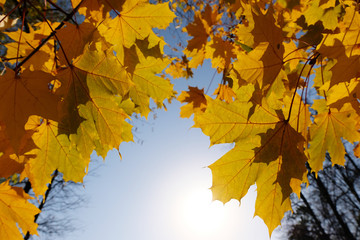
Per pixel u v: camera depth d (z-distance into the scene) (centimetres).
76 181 50
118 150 46
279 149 44
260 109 43
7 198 48
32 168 48
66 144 48
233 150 43
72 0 43
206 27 90
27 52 45
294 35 58
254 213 45
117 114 45
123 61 45
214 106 42
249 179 44
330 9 44
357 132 49
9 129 34
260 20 39
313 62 47
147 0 43
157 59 46
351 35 36
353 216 561
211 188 44
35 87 36
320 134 50
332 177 496
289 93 56
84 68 42
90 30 41
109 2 42
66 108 42
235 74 41
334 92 41
